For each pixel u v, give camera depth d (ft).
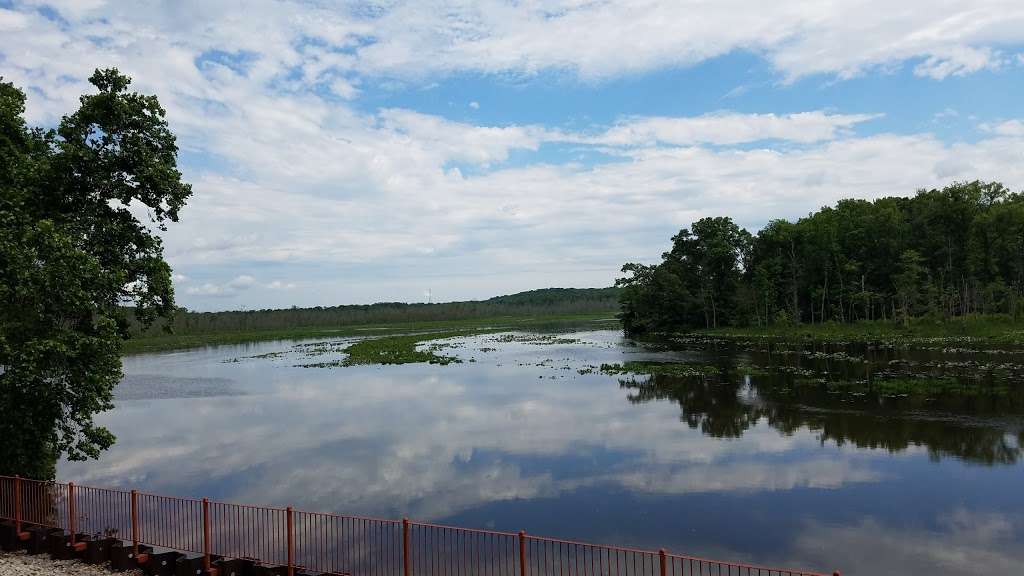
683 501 71.82
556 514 69.51
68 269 62.80
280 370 216.13
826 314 345.31
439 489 79.10
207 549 51.19
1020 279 293.02
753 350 236.63
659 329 369.91
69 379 66.74
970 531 61.00
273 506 74.43
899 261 310.04
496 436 105.09
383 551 60.08
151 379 199.62
